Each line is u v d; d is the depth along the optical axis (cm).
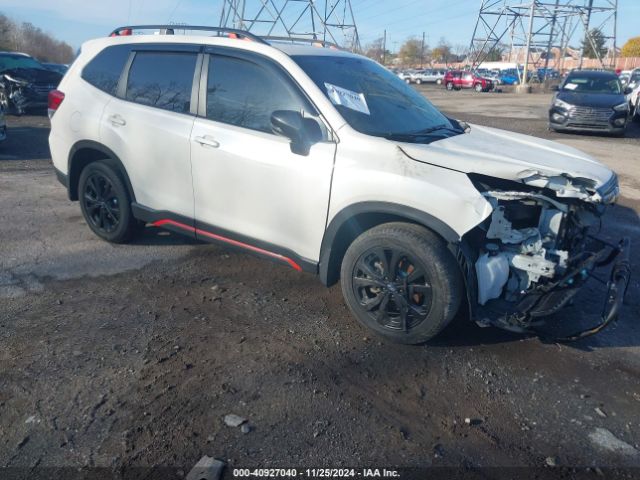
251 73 389
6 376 305
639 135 1419
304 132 348
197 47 419
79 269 452
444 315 324
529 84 3903
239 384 305
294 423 276
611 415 291
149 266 462
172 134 417
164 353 333
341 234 360
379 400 296
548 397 304
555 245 328
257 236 394
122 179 468
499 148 368
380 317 349
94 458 249
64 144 501
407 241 324
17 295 403
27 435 262
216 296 411
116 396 292
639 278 469
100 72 481
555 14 4203
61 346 337
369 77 422
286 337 357
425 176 320
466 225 307
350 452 258
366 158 337
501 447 265
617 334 373
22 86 1395
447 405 295
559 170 321
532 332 325
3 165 854
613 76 1482
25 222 566
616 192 346
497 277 320
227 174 391
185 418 276
